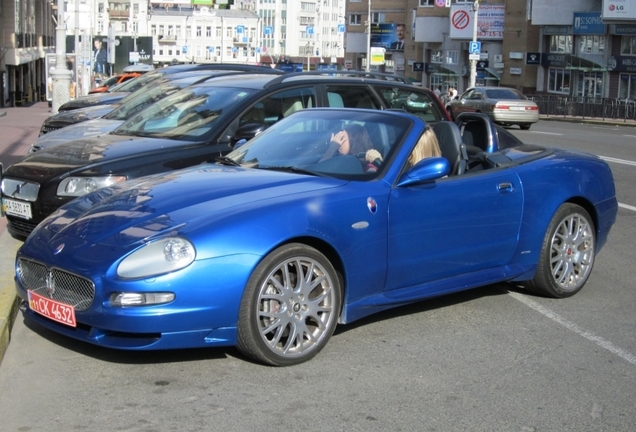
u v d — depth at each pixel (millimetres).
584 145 22016
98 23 112188
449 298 6535
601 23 46844
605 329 5832
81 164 7156
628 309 6375
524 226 6195
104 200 5262
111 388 4508
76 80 34406
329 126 5988
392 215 5316
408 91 9008
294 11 151125
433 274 5648
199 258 4469
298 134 6043
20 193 7188
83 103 15398
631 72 45938
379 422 4137
